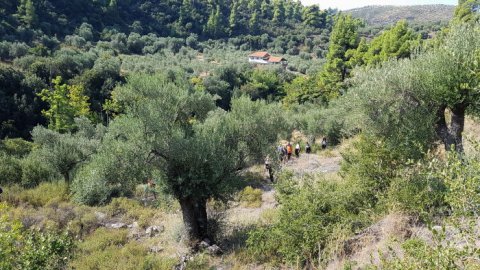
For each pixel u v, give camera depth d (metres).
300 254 7.70
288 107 44.91
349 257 6.80
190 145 9.72
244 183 11.75
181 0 138.50
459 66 7.60
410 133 8.15
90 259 8.88
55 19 85.75
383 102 8.79
